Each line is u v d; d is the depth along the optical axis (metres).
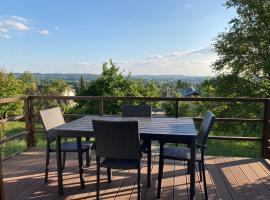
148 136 2.36
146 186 2.82
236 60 13.03
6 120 3.95
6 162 3.66
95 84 16.34
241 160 3.70
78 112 12.62
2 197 1.76
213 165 3.48
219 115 12.61
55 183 2.92
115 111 12.25
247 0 11.95
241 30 12.59
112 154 2.31
